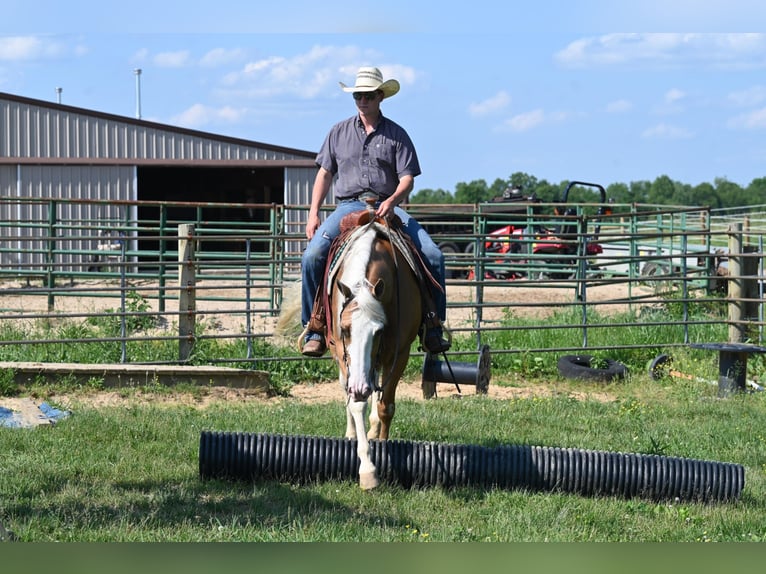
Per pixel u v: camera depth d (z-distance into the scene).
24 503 6.96
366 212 8.00
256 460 7.73
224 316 18.52
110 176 30.36
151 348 14.45
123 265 13.77
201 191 39.31
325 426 9.96
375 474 7.38
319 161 8.84
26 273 17.91
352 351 7.01
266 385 12.67
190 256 13.85
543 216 16.66
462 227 31.14
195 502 7.14
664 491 7.66
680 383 13.95
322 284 8.22
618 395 13.22
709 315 18.64
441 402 11.52
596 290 23.75
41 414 10.26
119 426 9.55
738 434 10.27
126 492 7.37
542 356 15.30
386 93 8.55
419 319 8.26
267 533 6.33
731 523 7.00
